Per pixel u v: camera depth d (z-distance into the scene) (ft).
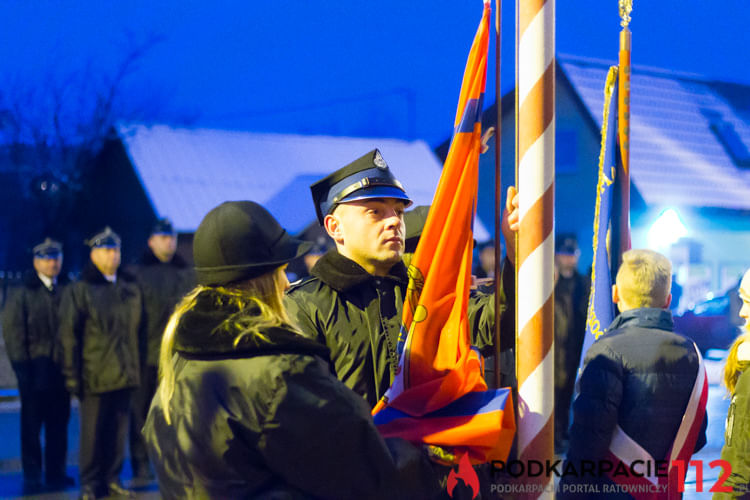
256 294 10.02
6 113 107.76
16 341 30.37
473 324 13.03
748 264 101.55
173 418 9.66
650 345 13.21
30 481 30.32
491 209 99.50
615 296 14.85
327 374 9.50
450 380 10.94
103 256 27.76
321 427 9.20
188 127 111.34
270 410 9.12
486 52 11.85
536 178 11.34
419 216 14.48
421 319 11.51
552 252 11.41
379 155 12.79
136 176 103.81
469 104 11.86
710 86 121.29
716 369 58.39
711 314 66.03
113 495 27.53
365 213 12.42
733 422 14.14
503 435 10.93
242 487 9.27
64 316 27.12
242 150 108.17
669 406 13.04
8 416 47.29
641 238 97.55
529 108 11.35
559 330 34.63
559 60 103.19
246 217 10.03
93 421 27.27
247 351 9.39
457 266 11.79
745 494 13.74
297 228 96.17
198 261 10.11
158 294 29.37
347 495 9.41
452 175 11.84
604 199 15.19
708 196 100.27
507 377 21.83
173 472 9.65
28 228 108.78
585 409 13.20
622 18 15.02
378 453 9.48
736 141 111.45
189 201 100.12
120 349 27.66
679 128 110.01
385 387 12.19
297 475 9.27
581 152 100.32
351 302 12.48
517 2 11.55
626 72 15.10
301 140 113.39
